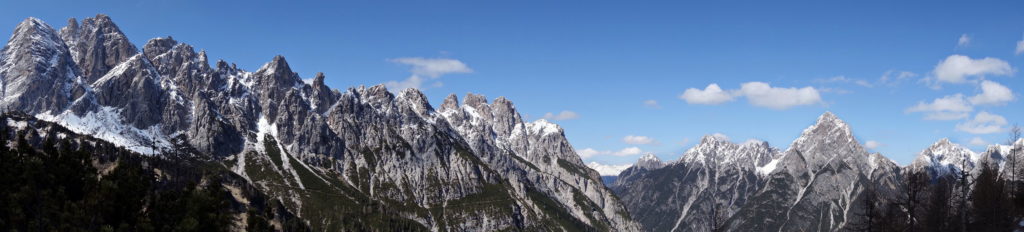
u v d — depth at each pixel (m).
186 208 180.62
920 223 164.12
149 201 183.75
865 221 165.75
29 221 155.38
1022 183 178.88
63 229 155.50
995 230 162.25
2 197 156.12
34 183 168.75
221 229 178.62
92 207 164.00
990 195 168.75
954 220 167.88
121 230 161.00
